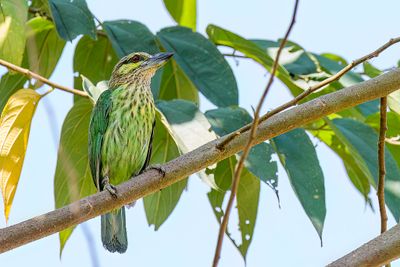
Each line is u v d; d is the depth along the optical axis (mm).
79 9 11164
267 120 9172
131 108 12109
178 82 13352
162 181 9148
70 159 11727
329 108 9219
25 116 9883
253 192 11562
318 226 10062
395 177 11008
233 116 11008
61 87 10156
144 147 12258
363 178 12305
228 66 11812
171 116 10500
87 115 11844
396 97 11164
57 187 11211
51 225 8336
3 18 9984
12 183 9727
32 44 8531
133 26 12109
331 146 12344
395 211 10797
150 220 11984
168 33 12195
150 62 11914
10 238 8172
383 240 7918
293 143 10609
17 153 9805
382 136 9242
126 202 9031
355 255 7914
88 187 12023
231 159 11602
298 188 10297
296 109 9219
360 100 9266
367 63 12391
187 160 9211
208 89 11680
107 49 13117
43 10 12258
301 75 12250
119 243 11617
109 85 12344
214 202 11742
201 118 10477
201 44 12031
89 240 5918
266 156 10414
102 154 12102
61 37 10898
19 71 10000
